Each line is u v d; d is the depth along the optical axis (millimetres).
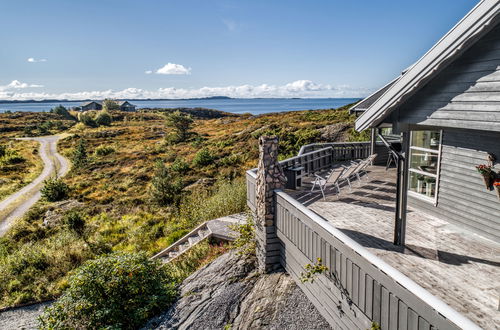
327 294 4633
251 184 7676
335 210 6410
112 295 6816
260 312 5586
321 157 10180
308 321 5004
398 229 4672
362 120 4699
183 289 7438
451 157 5484
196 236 10930
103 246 12117
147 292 7059
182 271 8695
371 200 6945
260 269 7094
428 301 2602
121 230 14203
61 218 16344
